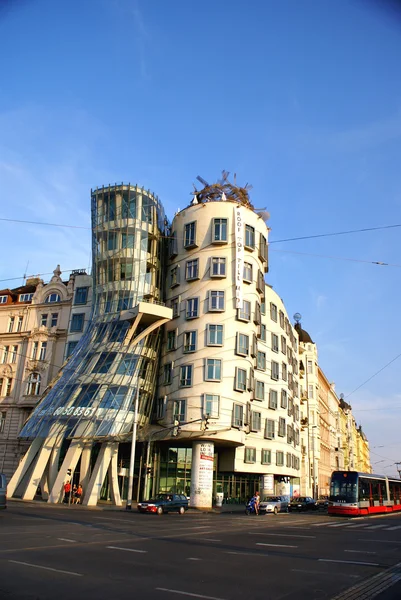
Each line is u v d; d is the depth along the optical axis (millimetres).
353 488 38281
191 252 46125
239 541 17453
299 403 68125
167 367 44906
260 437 49469
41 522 21328
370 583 10641
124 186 48281
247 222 46344
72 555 12555
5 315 55375
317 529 24641
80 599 8289
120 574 10469
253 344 44500
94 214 49188
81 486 39938
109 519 25312
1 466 49531
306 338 81250
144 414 43062
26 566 10797
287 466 53562
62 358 51656
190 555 13516
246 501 48844
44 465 38375
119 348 42906
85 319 51406
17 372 52312
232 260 44500
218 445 43969
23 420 50469
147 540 16516
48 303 53969
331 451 96562
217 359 42094
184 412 41438
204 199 50188
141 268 46562
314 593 9516
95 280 47969
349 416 122750
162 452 45219
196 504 39031
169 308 43281
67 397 40531
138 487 44062
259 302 46656
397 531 25031
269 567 12195
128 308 45156
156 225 48938
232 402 41500
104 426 39156
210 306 43312
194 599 8648
